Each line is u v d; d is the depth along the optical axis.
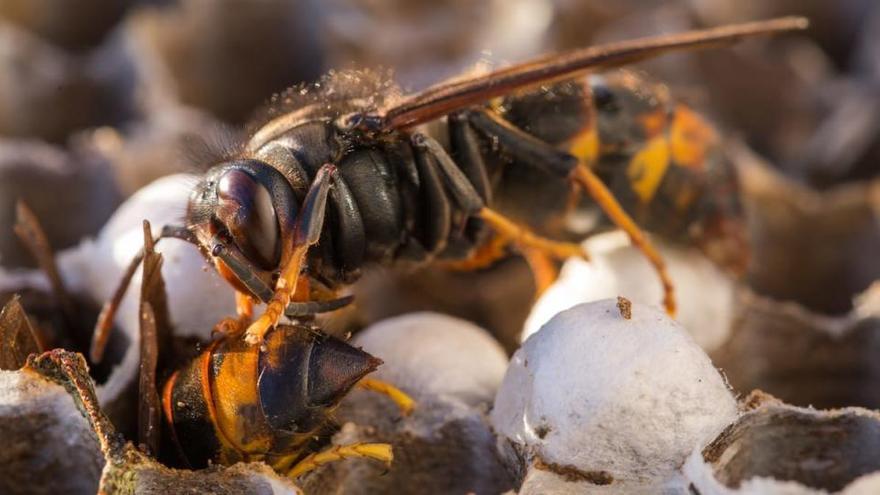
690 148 0.12
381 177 0.11
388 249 0.11
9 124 0.15
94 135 0.14
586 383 0.10
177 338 0.11
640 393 0.10
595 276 0.12
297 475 0.11
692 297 0.12
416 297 0.13
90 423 0.10
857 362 0.12
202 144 0.12
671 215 0.12
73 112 0.15
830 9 0.16
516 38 0.15
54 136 0.15
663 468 0.10
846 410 0.10
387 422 0.11
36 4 0.16
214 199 0.11
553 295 0.12
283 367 0.10
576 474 0.10
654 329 0.11
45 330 0.12
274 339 0.10
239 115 0.16
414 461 0.11
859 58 0.15
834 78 0.15
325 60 0.15
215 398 0.10
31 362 0.10
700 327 0.12
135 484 0.10
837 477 0.10
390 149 0.11
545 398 0.11
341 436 0.11
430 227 0.11
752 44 0.15
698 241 0.12
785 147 0.15
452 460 0.11
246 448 0.10
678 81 0.14
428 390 0.11
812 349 0.12
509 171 0.12
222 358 0.10
